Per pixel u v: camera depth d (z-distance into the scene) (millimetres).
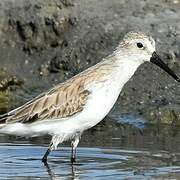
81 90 13453
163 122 16266
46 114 13445
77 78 13656
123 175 12352
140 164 13078
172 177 12180
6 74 18625
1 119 13336
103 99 13477
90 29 19297
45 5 19781
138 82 17734
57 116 13453
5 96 18078
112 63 13617
